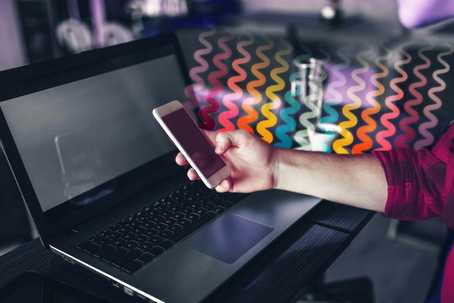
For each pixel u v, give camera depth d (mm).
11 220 1254
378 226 2242
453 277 909
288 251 833
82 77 930
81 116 919
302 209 929
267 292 740
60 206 865
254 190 944
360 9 3482
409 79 2561
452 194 891
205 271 753
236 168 935
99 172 933
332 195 933
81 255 802
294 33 3209
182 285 725
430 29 2801
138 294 725
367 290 1768
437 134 1263
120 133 980
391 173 923
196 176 888
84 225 884
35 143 842
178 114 870
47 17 3459
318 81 1491
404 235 2033
